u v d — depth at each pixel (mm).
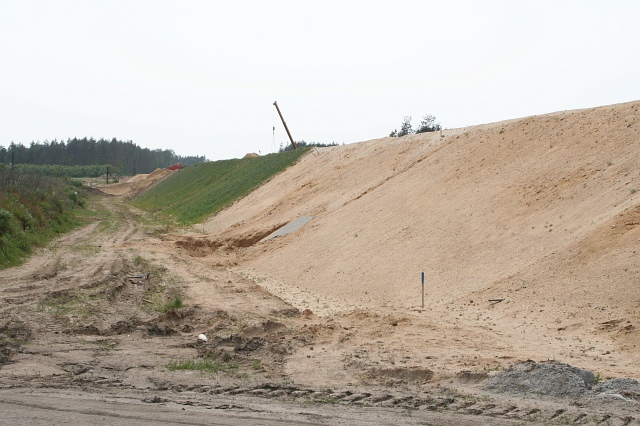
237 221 49844
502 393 10016
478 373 11070
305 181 51531
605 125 28328
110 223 54250
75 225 49031
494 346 14336
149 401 9312
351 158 51031
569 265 18812
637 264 16969
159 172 119312
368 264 26641
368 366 12320
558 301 17188
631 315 15156
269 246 36500
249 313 18828
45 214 42781
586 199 22891
